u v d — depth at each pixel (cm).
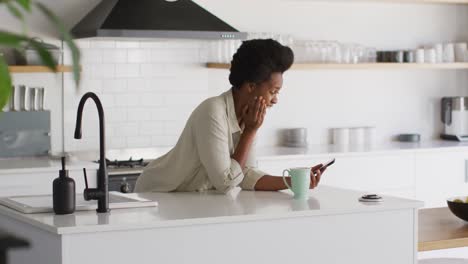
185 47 583
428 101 685
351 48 612
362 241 297
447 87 694
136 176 511
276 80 319
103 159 273
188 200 308
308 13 629
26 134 535
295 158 560
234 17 602
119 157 562
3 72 61
